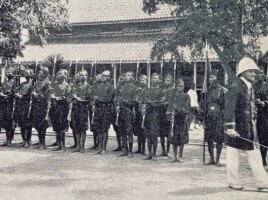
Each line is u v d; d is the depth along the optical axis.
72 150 13.52
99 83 13.10
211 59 24.70
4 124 13.95
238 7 13.25
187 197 7.57
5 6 18.36
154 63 27.14
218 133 10.91
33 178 9.04
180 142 11.58
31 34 20.70
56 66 19.81
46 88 13.61
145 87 12.61
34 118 13.62
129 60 28.03
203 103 11.46
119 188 8.22
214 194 7.83
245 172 10.20
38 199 7.31
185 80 26.69
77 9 32.88
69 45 31.56
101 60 28.94
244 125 8.12
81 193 7.78
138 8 31.05
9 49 19.23
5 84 14.05
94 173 9.70
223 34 13.42
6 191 7.84
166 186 8.46
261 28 14.59
